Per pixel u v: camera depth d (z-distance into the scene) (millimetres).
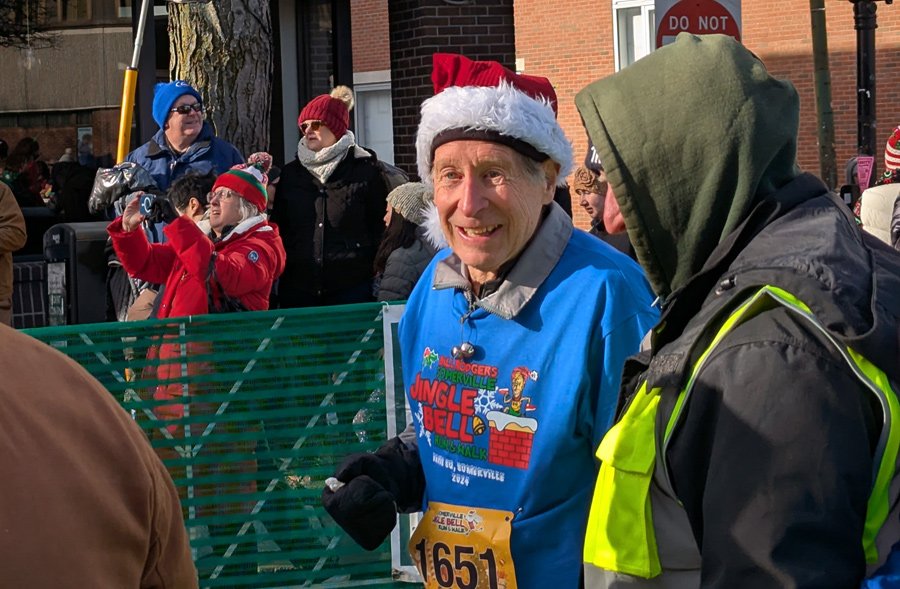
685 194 1735
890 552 1514
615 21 19094
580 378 2396
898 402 1505
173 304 4484
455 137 2439
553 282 2465
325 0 10633
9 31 8555
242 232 4578
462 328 2557
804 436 1486
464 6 9492
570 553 2441
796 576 1441
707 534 1547
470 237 2465
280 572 4184
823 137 11750
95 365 4039
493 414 2488
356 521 2537
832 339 1522
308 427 4188
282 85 10555
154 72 8961
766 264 1617
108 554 1447
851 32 17875
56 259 6242
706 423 1600
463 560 2527
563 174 2549
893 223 4977
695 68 1736
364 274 5910
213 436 4125
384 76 22531
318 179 5906
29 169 8578
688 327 1688
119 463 1503
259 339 4152
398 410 4246
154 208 4922
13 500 1373
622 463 1793
